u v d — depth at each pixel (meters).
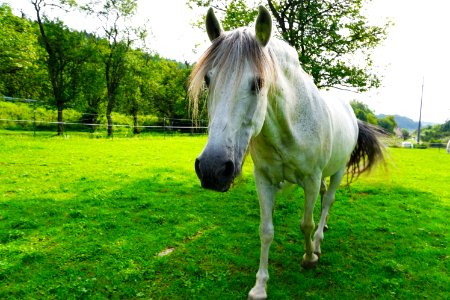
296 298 2.62
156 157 11.34
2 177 7.01
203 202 5.36
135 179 7.19
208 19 2.02
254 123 1.85
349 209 5.26
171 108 38.19
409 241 3.88
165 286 2.75
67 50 21.98
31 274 2.89
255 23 1.90
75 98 22.64
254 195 5.91
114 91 25.53
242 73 1.74
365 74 9.80
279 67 2.17
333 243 3.75
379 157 3.95
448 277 3.00
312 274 2.99
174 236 3.86
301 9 9.34
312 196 2.66
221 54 1.81
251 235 3.94
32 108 26.28
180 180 7.16
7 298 2.52
